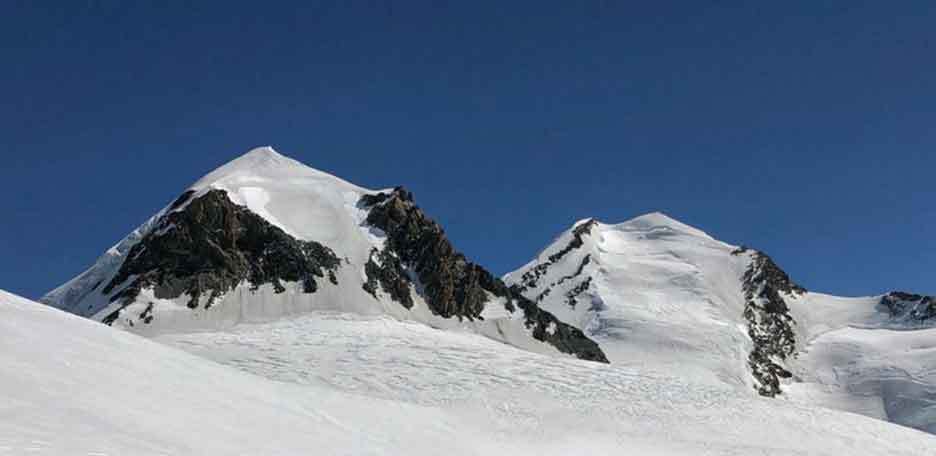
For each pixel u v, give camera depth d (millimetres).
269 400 21109
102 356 18094
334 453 17766
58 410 13398
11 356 15453
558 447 32062
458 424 31516
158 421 15000
